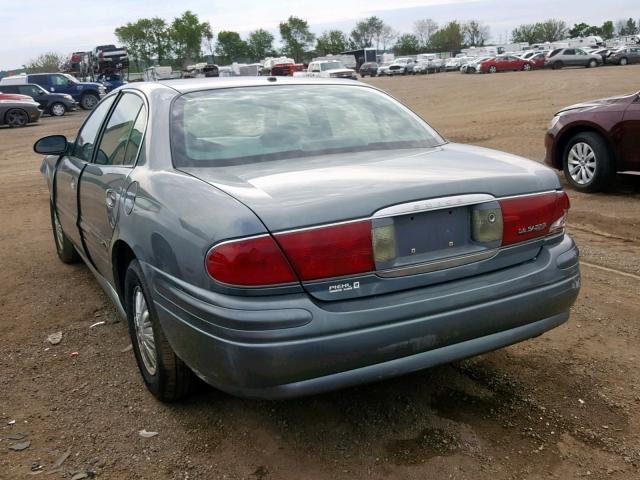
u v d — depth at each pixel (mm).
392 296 2604
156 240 2838
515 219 2869
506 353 3766
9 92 28000
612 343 3848
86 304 4809
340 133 3486
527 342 3898
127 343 4086
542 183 2996
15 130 22234
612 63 50188
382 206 2564
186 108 3447
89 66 44688
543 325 2988
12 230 7383
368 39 136875
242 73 58562
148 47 113062
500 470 2715
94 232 4012
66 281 5379
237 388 2545
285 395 2490
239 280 2418
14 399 3416
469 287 2736
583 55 49844
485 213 2785
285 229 2436
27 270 5734
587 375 3480
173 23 112625
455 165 3051
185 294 2617
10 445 2988
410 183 2684
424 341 2627
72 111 31578
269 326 2400
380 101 3965
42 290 5168
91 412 3266
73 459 2875
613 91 25109
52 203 5742
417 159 3180
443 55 110438
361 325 2502
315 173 2875
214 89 3670
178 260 2656
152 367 3301
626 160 7516
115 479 2730
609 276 4992
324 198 2543
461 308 2697
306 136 3391
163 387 3168
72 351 4000
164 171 3086
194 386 3225
